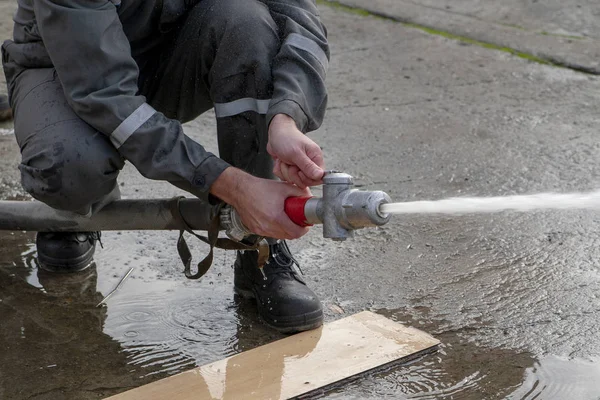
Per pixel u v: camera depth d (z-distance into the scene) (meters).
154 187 4.09
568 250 3.48
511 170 4.31
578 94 5.49
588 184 4.12
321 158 2.39
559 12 7.30
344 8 7.54
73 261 3.28
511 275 3.28
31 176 2.62
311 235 3.64
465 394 2.55
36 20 2.58
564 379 2.61
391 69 6.00
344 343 2.81
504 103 5.33
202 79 2.88
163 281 3.25
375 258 3.43
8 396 2.55
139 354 2.78
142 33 2.85
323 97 2.67
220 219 2.55
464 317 2.99
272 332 2.92
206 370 2.66
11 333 2.89
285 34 2.72
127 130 2.46
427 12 7.34
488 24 6.98
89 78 2.46
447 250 3.50
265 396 2.52
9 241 3.55
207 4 2.79
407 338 2.82
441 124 4.99
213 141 4.74
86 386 2.61
